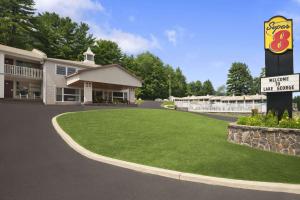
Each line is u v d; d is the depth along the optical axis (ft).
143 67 295.69
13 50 89.04
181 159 27.07
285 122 33.22
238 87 314.96
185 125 51.08
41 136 37.17
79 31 205.77
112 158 27.53
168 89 328.70
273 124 34.50
